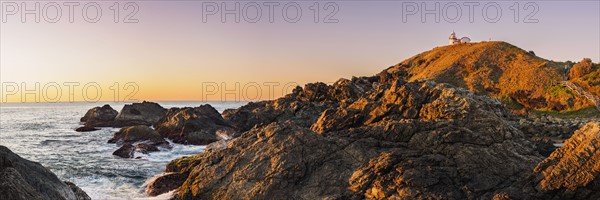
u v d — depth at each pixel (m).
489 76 103.50
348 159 27.91
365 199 23.67
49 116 156.25
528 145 27.73
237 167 27.97
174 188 30.19
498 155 25.64
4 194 16.16
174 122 64.81
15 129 89.19
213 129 61.88
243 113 72.38
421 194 22.59
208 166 28.95
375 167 24.94
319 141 28.94
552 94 80.69
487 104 30.98
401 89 35.41
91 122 95.19
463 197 22.97
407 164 24.50
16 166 19.33
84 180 34.66
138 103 97.25
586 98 73.38
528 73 96.50
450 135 26.83
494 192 23.03
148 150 49.75
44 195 18.83
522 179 23.22
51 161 44.19
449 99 31.28
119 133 60.34
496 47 122.06
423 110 32.09
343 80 80.69
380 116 34.19
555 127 52.75
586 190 20.72
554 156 22.44
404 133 28.88
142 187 31.56
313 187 25.83
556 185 21.33
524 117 70.88
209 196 27.03
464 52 128.12
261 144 29.30
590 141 21.11
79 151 51.88
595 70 83.56
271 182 26.00
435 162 24.86
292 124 30.92
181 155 48.34
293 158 27.27
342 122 35.09
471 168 24.62
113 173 37.34
